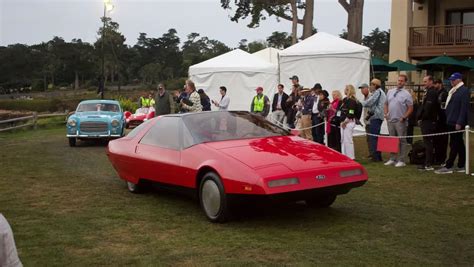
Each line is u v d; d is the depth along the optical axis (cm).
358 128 1593
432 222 588
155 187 732
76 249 509
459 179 854
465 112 888
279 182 537
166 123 719
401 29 2561
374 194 749
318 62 1523
